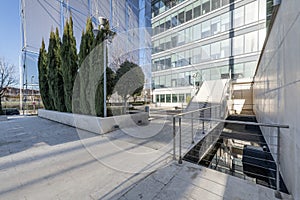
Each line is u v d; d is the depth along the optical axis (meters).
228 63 10.48
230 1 10.23
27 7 11.41
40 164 2.50
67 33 6.45
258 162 3.57
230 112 9.72
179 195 1.71
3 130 5.00
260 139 4.77
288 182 1.95
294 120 1.73
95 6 10.16
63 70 6.57
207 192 1.75
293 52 1.82
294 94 1.75
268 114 3.89
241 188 1.83
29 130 4.97
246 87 9.95
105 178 2.07
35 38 12.06
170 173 2.18
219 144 5.00
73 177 2.10
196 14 11.71
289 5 2.01
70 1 10.72
